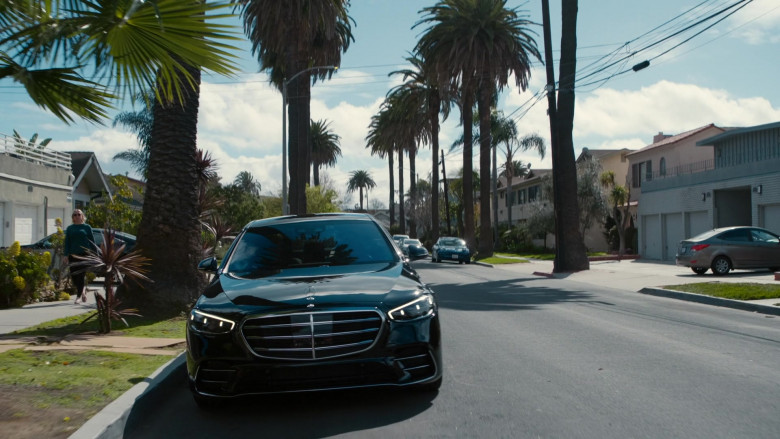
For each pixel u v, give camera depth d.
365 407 5.37
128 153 33.97
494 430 4.70
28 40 4.91
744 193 26.23
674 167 34.59
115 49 5.32
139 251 10.19
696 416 4.97
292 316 4.95
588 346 8.06
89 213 18.66
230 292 5.46
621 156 44.84
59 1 4.92
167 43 5.36
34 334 8.66
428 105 46.94
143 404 5.27
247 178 66.94
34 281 12.44
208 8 5.06
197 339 5.11
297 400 5.66
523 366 6.90
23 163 21.73
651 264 27.03
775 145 24.44
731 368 6.69
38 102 5.47
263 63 36.62
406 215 83.31
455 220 70.75
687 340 8.46
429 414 5.12
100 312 8.74
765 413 5.03
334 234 6.74
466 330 9.51
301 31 30.02
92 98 5.61
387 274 5.79
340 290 5.27
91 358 6.94
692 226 28.11
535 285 18.31
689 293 13.70
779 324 9.90
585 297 14.52
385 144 54.62
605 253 39.22
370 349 4.95
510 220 52.72
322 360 4.89
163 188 10.52
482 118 37.31
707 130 34.50
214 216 17.22
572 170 24.14
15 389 5.53
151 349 7.48
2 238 20.59
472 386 6.02
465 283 19.28
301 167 32.69
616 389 5.84
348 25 34.81
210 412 5.44
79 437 4.24
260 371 4.89
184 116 10.72
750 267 19.36
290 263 6.27
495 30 33.53
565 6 24.27
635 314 11.28
